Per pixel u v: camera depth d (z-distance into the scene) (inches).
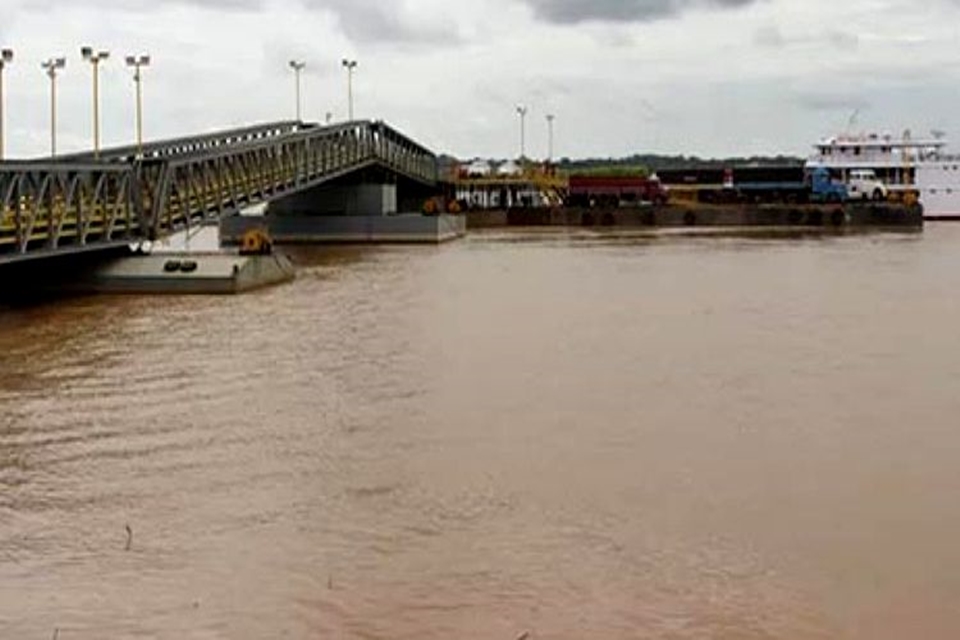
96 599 907.4
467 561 979.9
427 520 1089.4
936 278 3467.0
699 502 1133.7
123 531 1068.5
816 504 1123.3
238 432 1446.9
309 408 1583.4
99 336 2237.9
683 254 4566.9
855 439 1384.1
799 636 827.4
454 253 4741.6
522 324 2425.0
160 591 922.7
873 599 888.9
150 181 3346.5
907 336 2237.9
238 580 944.3
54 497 1176.2
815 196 7436.0
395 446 1369.3
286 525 1080.2
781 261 4163.4
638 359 1968.5
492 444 1374.3
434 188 7500.0
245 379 1793.8
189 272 3036.4
